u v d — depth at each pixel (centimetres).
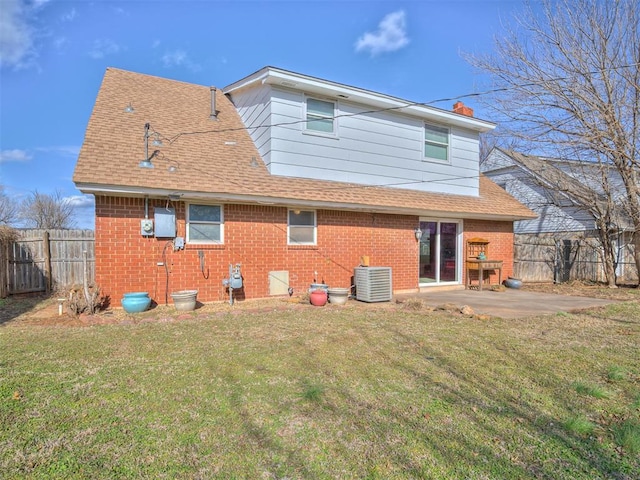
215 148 998
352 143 1122
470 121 1305
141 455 271
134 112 1011
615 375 430
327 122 1087
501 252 1418
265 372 434
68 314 741
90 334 597
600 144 1248
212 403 354
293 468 258
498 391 389
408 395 377
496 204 1368
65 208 2920
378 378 420
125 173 774
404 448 283
